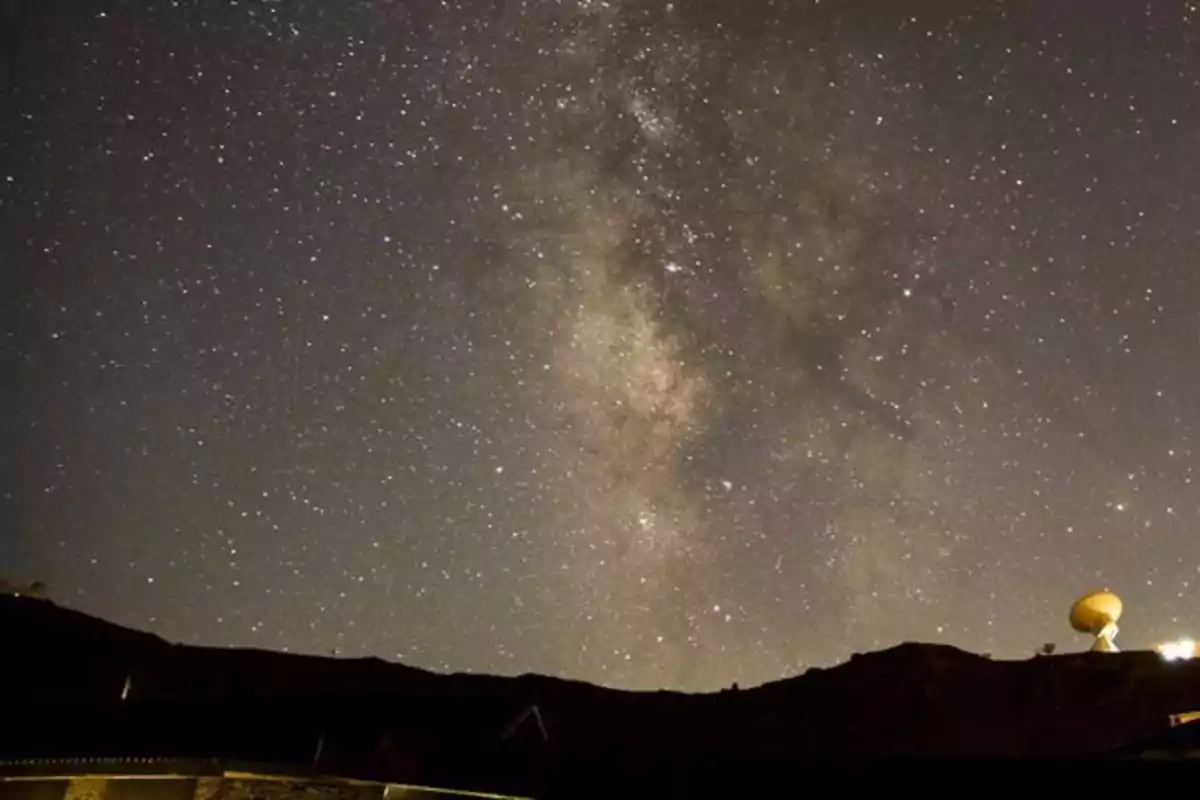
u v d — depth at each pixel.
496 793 3.60
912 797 3.11
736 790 3.32
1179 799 2.82
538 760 3.60
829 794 3.19
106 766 4.02
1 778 3.98
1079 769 2.98
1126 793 2.88
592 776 3.49
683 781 3.38
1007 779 3.04
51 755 4.01
